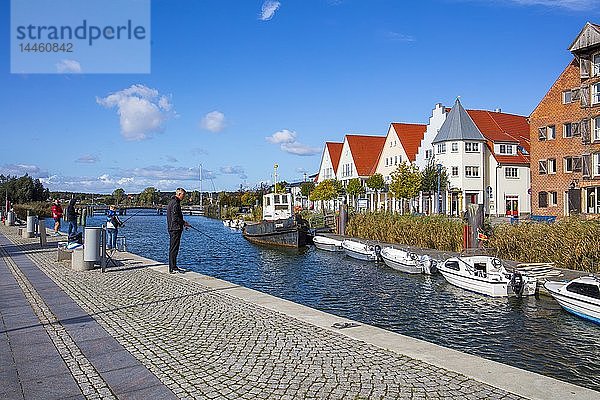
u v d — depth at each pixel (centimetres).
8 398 532
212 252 3606
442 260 2383
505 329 1420
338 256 3312
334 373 599
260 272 2639
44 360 663
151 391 552
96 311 965
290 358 661
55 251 2230
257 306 1002
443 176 5394
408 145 6419
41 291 1188
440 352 677
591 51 4081
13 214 4800
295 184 10500
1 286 1261
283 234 3856
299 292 2041
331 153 8338
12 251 2231
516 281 1775
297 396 531
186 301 1055
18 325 854
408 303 1781
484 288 1852
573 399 510
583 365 1129
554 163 4425
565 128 4325
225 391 550
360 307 1736
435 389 543
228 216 9356
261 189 9731
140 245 4141
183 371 617
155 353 692
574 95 4238
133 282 1319
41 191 9356
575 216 2292
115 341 753
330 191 6850
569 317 1526
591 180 4056
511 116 6331
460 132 5528
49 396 538
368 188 6688
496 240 2395
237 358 664
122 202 12706
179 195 1525
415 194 5209
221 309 973
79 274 1480
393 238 3428
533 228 2283
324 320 873
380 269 2678
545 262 2148
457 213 5525
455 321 1520
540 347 1258
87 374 609
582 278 1541
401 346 705
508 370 602
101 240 1591
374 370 608
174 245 1516
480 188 5575
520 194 5759
